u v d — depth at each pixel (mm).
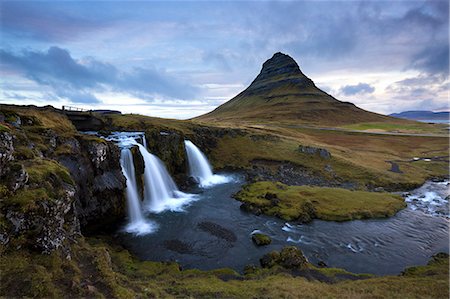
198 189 59906
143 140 60281
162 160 60781
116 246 31438
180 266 27891
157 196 51562
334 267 28953
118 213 37781
